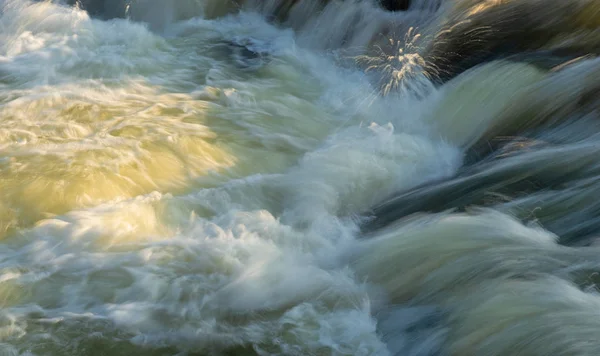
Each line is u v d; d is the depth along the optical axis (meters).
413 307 4.25
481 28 7.76
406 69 7.62
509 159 5.67
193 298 4.29
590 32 7.06
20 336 4.00
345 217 5.30
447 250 4.51
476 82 6.85
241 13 10.31
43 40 8.59
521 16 7.70
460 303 4.12
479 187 5.33
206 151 6.00
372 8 9.22
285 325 4.14
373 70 8.05
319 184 5.61
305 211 5.31
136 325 4.10
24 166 5.50
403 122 6.82
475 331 3.90
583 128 5.83
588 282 4.09
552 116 6.10
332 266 4.71
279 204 5.43
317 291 4.40
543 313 3.85
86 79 7.61
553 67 6.59
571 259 4.30
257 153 6.11
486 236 4.59
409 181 5.73
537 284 4.09
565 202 4.91
